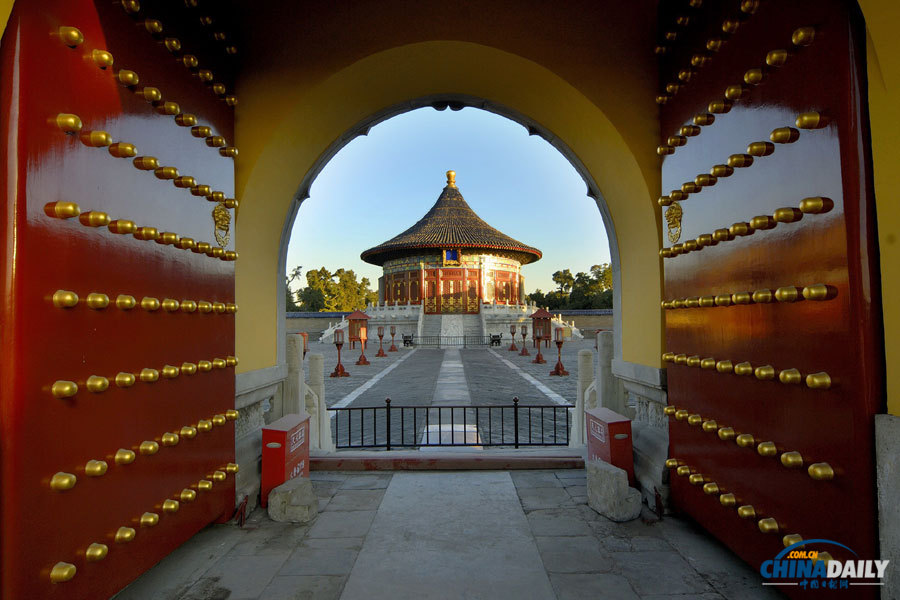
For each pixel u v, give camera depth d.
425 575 3.02
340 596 2.79
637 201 4.41
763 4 2.65
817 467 2.14
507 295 50.44
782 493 2.49
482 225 53.25
